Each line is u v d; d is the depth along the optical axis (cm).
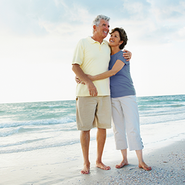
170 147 419
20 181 268
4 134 762
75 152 450
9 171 318
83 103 278
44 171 312
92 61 276
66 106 2602
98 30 276
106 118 288
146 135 614
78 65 275
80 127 282
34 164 360
